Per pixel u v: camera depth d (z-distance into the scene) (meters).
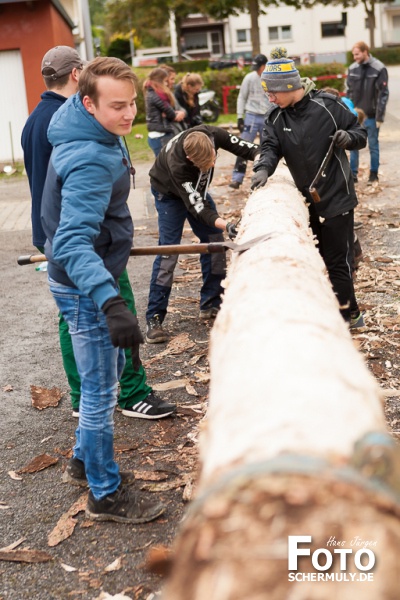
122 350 3.39
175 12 38.75
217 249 3.14
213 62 35.16
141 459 3.69
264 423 1.42
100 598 2.70
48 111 3.92
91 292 2.62
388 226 7.95
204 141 4.54
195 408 4.19
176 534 3.07
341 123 4.51
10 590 2.79
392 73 36.47
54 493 3.46
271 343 1.76
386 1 42.72
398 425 3.76
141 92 22.50
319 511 1.18
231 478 1.28
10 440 4.04
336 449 1.31
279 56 4.46
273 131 4.64
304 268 2.55
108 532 3.12
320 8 51.22
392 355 4.65
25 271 7.57
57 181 2.84
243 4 28.22
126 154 3.01
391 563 1.17
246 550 1.15
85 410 3.08
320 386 1.52
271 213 3.65
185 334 5.36
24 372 4.98
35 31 16.53
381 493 1.23
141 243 8.19
